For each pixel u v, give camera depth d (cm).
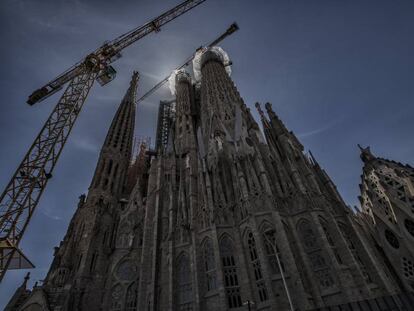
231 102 8512
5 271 3594
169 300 4478
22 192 4456
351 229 4719
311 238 4447
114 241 6812
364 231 5600
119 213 7550
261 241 4369
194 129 9525
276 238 4372
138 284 5803
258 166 5622
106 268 6169
